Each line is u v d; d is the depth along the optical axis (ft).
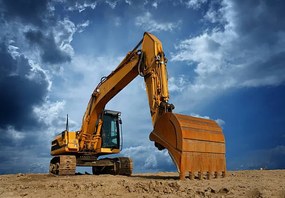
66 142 54.95
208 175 36.81
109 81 52.60
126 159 56.95
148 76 42.91
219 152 39.11
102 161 56.80
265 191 25.07
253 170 60.95
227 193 25.43
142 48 44.91
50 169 57.36
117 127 59.41
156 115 39.52
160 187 27.68
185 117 36.88
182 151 33.91
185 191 26.08
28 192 29.12
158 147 37.52
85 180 39.55
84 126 56.75
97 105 55.31
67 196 26.43
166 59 42.24
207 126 38.68
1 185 37.09
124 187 29.43
